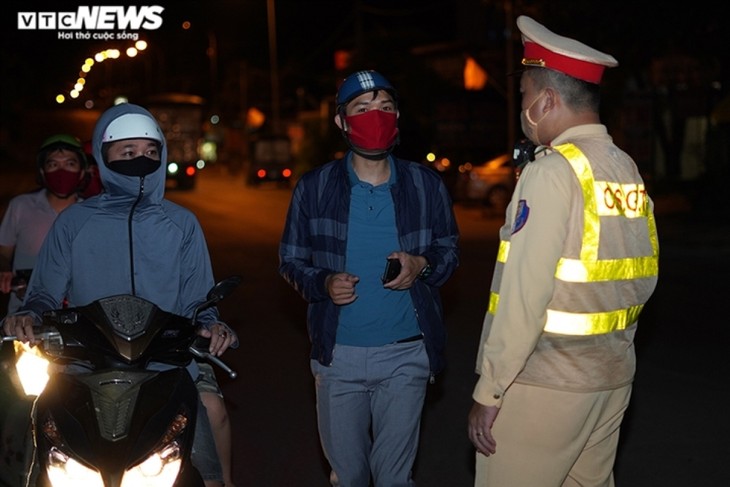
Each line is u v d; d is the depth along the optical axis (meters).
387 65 41.72
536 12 27.50
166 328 3.85
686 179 29.84
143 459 3.48
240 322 11.64
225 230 23.81
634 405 7.77
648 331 10.65
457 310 12.07
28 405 4.66
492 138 31.56
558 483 3.77
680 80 27.06
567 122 3.78
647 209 3.92
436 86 40.78
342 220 4.75
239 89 73.31
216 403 4.57
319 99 65.31
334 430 4.75
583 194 3.62
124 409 3.58
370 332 4.69
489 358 3.62
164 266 4.32
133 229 4.27
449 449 6.87
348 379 4.71
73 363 3.93
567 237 3.62
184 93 85.06
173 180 40.44
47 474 3.56
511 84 29.61
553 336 3.67
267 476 6.40
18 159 64.25
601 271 3.65
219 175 58.50
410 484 4.84
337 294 4.53
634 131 24.70
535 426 3.71
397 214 4.75
